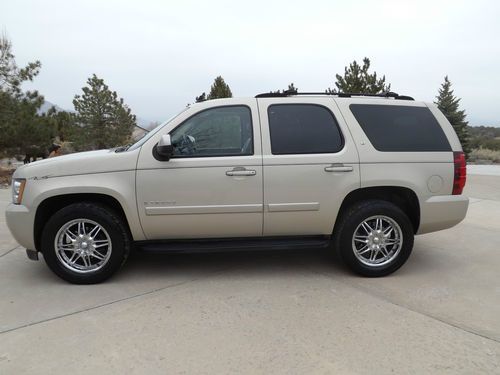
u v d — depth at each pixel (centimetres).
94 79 2025
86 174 381
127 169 382
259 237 415
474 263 461
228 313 331
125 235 395
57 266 388
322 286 390
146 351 274
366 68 1383
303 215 401
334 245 424
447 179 414
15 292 375
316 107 410
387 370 253
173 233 398
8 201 884
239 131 399
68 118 2134
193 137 394
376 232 413
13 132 1319
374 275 412
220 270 438
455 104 2819
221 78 2117
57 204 402
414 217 427
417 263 461
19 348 278
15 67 1448
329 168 395
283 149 396
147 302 352
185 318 322
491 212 752
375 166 402
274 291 378
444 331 301
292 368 255
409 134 415
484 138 3134
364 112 415
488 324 312
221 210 390
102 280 396
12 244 532
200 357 267
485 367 256
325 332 299
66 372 251
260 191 391
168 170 383
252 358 266
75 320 318
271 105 406
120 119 2081
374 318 321
